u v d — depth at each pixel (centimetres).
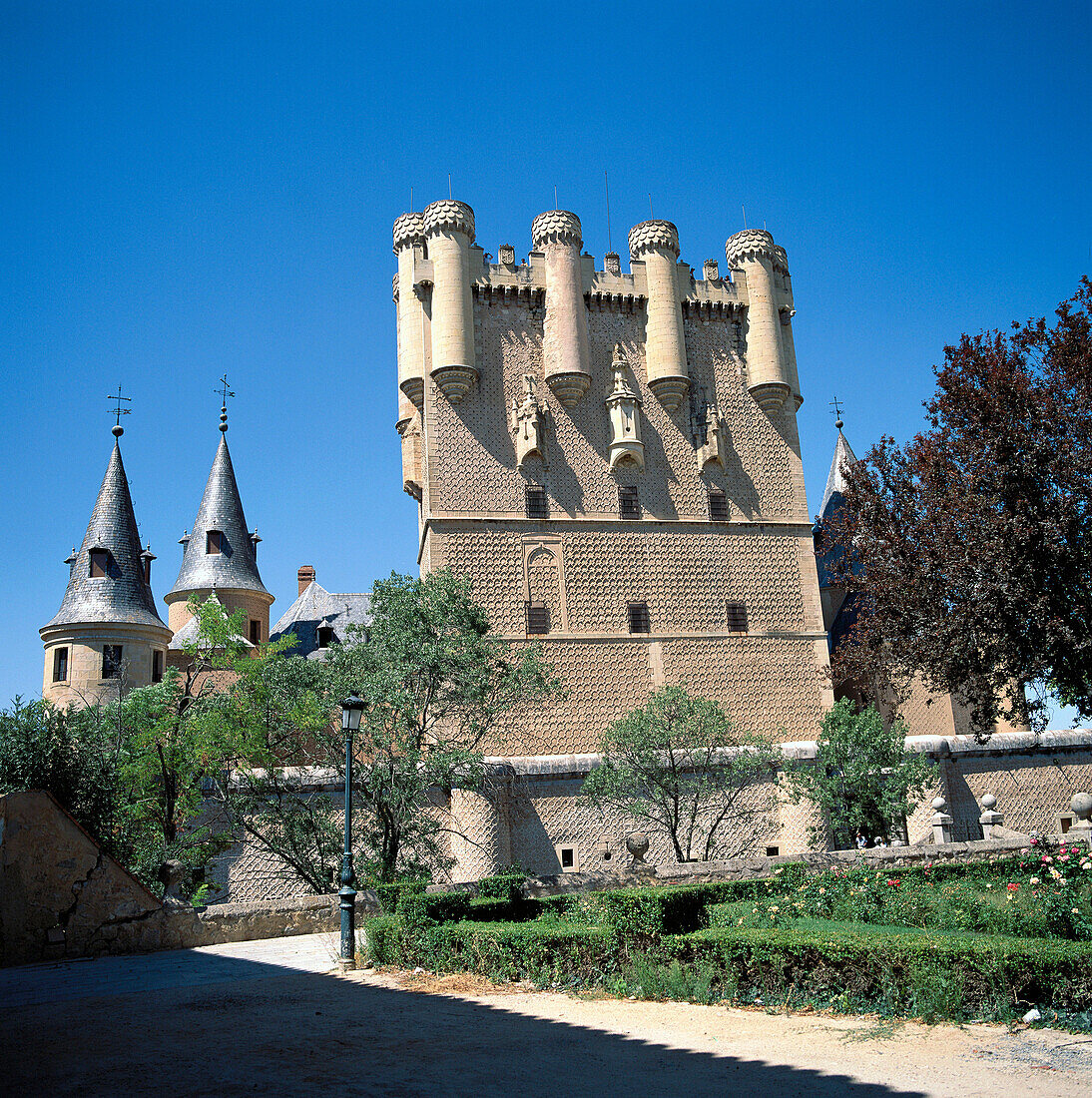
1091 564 2208
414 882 2188
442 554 4162
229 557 5472
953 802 4041
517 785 3750
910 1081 873
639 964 1316
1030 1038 995
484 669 3048
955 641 2352
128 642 4794
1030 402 2306
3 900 1781
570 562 4266
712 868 2472
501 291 4453
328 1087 900
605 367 4516
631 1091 871
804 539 4541
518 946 1434
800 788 3722
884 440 2783
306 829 2861
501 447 4322
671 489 4450
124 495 5134
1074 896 1397
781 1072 918
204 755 3114
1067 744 4216
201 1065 992
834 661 2912
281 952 1773
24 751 2441
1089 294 2430
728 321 4719
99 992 1428
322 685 3070
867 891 1708
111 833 2595
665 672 4238
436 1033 1110
